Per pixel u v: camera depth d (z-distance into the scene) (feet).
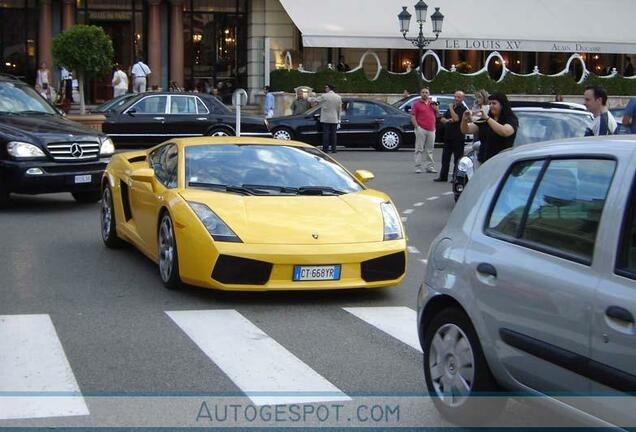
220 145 29.84
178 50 115.44
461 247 16.17
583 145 14.53
